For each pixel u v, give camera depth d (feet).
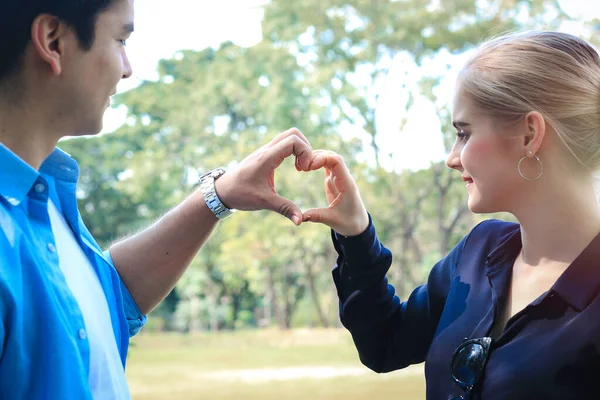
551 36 4.90
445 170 63.52
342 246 5.56
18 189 4.12
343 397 38.27
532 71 4.70
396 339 5.75
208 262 86.99
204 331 94.27
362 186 66.39
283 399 38.24
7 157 4.09
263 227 72.08
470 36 59.67
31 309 3.90
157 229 5.51
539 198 4.77
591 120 4.67
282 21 72.23
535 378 4.37
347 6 65.92
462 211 66.44
